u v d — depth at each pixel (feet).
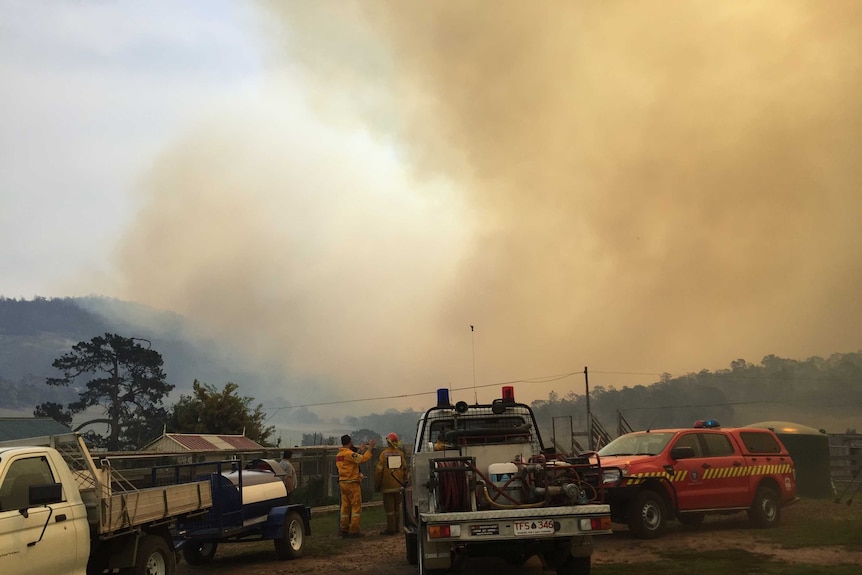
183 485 31.01
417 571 33.81
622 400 407.23
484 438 31.14
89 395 226.58
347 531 48.44
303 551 41.29
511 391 34.35
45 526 22.21
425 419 34.88
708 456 44.19
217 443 98.63
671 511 41.91
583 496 26.91
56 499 21.80
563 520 25.64
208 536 36.11
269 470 44.88
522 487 27.58
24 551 21.18
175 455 57.77
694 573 29.68
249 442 105.40
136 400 230.89
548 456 29.04
